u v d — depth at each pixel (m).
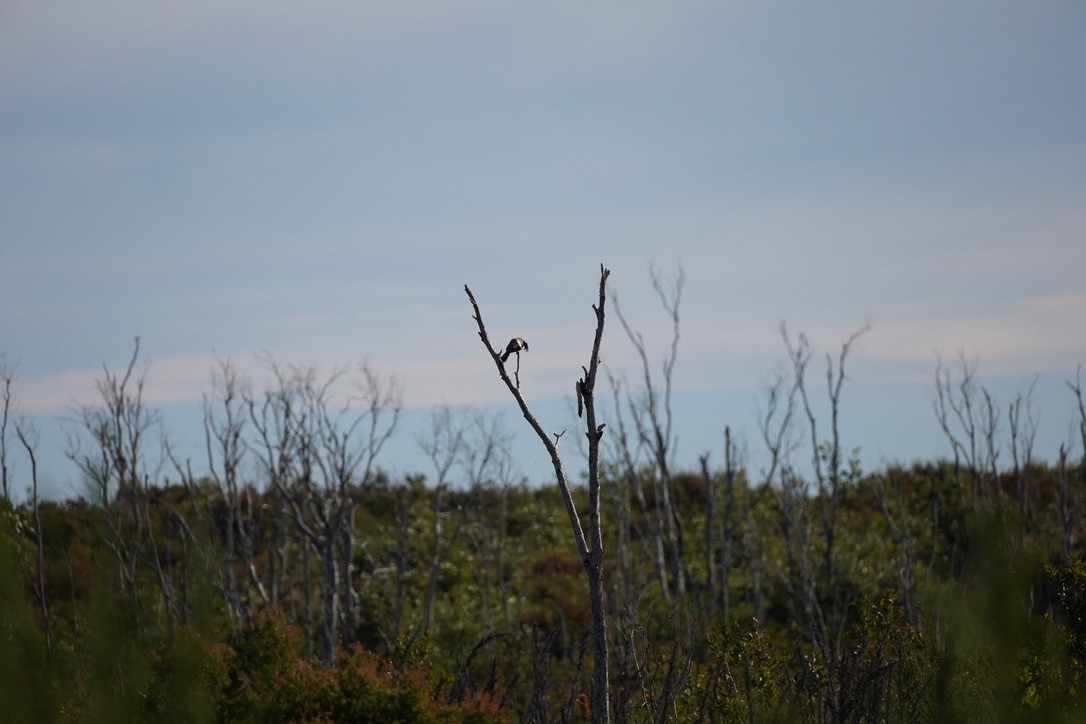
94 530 20.30
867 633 22.47
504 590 51.09
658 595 50.06
